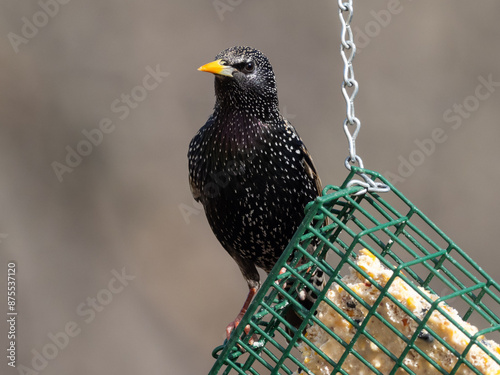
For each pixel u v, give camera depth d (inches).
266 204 277.1
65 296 519.2
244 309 289.3
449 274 219.9
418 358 209.8
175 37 549.6
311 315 210.4
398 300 208.5
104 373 507.8
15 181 532.7
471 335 205.2
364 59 554.3
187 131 547.5
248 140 272.4
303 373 222.2
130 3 554.9
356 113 547.5
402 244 212.4
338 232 229.8
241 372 224.2
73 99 542.3
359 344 215.6
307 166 281.9
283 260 209.6
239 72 268.7
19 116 537.6
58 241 528.1
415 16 559.2
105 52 546.9
